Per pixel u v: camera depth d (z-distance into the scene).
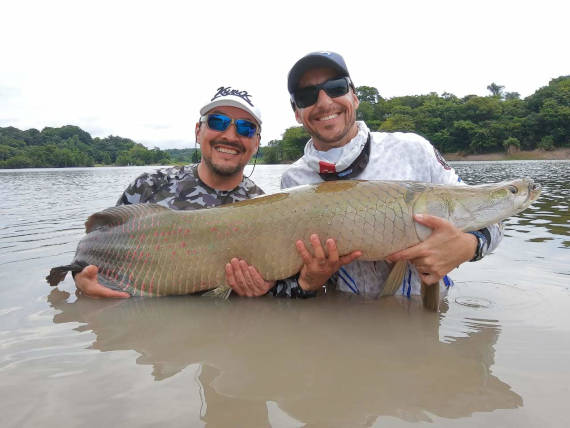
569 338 0.70
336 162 1.01
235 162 1.21
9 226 1.93
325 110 0.97
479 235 0.92
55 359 0.64
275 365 0.63
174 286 0.98
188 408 0.51
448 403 0.51
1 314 0.85
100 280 1.01
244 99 1.20
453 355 0.65
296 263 0.93
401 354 0.66
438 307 0.87
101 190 4.38
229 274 0.95
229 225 0.96
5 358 0.64
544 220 1.84
